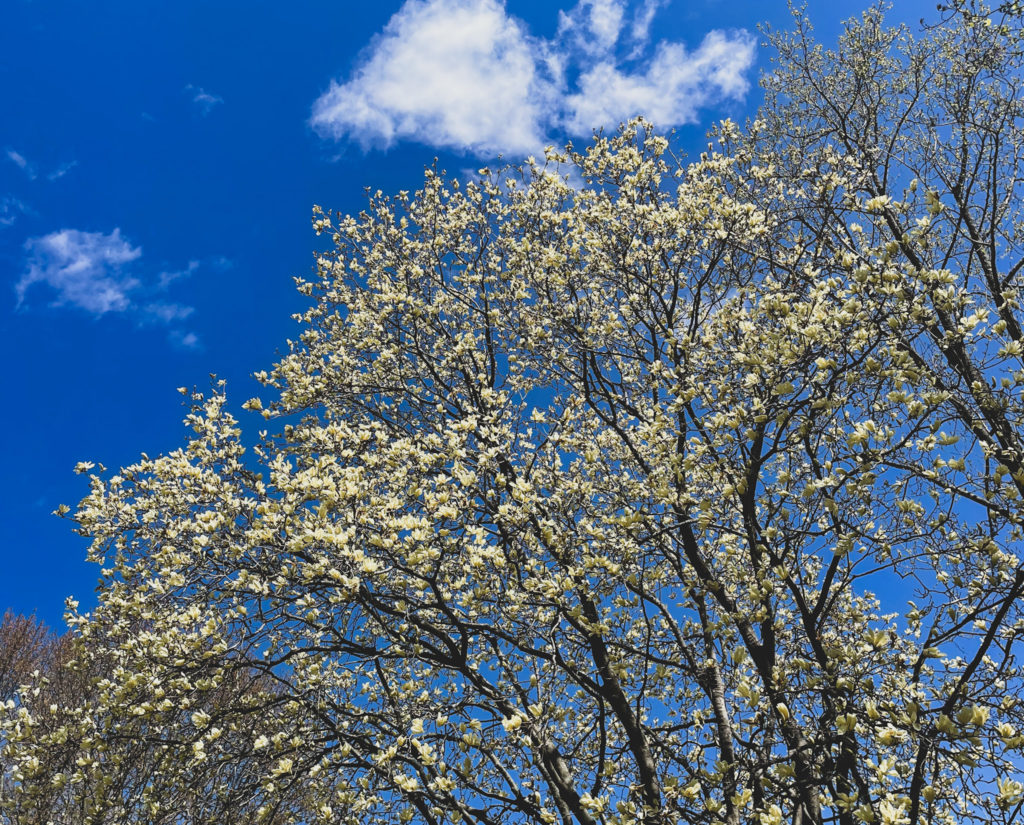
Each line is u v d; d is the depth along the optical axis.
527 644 6.68
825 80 9.55
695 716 6.98
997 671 5.00
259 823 6.21
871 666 5.11
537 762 6.27
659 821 5.51
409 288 9.08
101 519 6.54
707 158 8.00
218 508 6.41
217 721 6.55
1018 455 4.96
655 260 7.59
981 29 7.85
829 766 4.97
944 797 5.21
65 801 6.73
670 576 7.94
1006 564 5.24
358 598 5.62
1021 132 7.62
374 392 8.83
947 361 5.45
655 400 7.69
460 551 6.56
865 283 5.01
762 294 7.06
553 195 8.56
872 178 8.32
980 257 6.98
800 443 5.59
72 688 7.88
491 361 8.84
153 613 6.13
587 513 7.15
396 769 5.89
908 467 5.02
